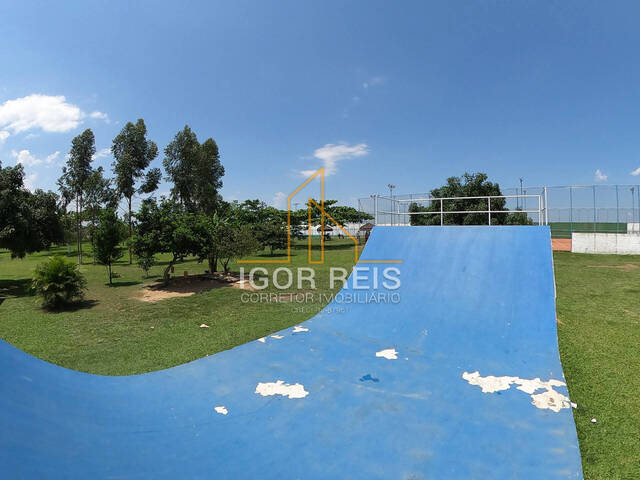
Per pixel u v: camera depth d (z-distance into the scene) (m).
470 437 4.16
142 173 31.83
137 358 7.35
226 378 5.90
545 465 3.67
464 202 25.69
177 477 3.53
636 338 7.59
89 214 29.09
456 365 6.04
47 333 9.44
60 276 12.55
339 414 4.73
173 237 16.59
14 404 4.03
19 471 3.02
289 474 3.64
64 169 29.75
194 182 41.62
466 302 8.12
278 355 6.77
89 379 5.64
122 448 3.89
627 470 3.70
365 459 3.85
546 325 6.96
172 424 4.55
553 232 27.02
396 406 4.89
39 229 19.70
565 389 5.19
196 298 13.60
